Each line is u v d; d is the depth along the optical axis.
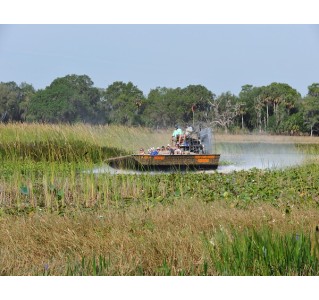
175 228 18.39
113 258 15.50
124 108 190.00
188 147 42.84
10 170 34.44
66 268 14.81
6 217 21.47
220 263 14.50
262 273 14.05
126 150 49.94
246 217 19.77
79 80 185.75
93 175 28.81
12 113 179.50
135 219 20.22
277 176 33.28
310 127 173.38
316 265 14.15
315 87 188.00
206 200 25.08
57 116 174.38
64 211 22.98
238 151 60.81
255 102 186.38
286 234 15.05
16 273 14.82
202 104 188.38
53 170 29.28
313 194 26.81
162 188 28.80
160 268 14.75
